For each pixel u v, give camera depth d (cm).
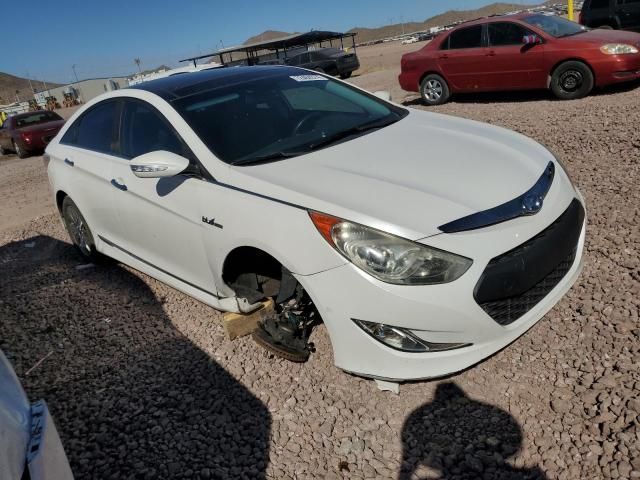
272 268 325
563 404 259
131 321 404
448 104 1081
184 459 264
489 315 253
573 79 908
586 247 390
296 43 3450
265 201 288
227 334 348
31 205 888
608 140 602
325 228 262
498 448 243
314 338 334
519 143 343
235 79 409
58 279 508
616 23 1293
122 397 315
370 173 291
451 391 279
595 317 313
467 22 1048
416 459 245
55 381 341
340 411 279
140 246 404
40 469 157
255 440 270
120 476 259
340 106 404
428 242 246
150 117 382
